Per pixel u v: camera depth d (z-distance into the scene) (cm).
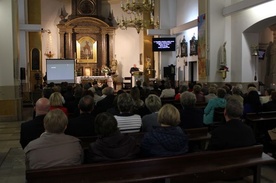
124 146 260
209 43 1177
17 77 1005
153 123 384
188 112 431
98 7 2078
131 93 525
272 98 602
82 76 1933
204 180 276
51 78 1282
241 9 1059
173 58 1759
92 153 257
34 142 259
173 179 262
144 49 1962
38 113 375
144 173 250
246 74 1142
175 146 272
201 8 1227
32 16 1659
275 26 1304
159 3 1706
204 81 1202
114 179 239
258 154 299
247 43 1139
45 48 1981
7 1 974
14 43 992
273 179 421
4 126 897
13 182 430
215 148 310
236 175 290
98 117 266
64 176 233
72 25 2017
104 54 2077
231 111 313
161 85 1141
